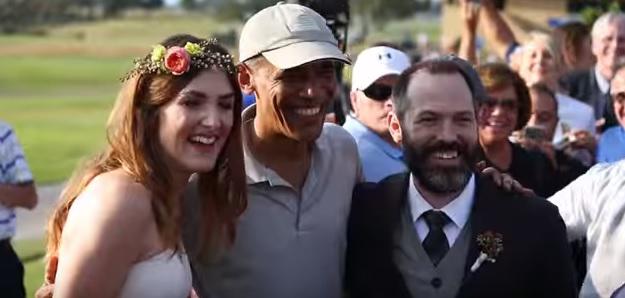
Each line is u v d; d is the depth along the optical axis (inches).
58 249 122.3
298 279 132.7
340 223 136.2
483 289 122.0
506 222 124.0
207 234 130.7
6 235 198.5
